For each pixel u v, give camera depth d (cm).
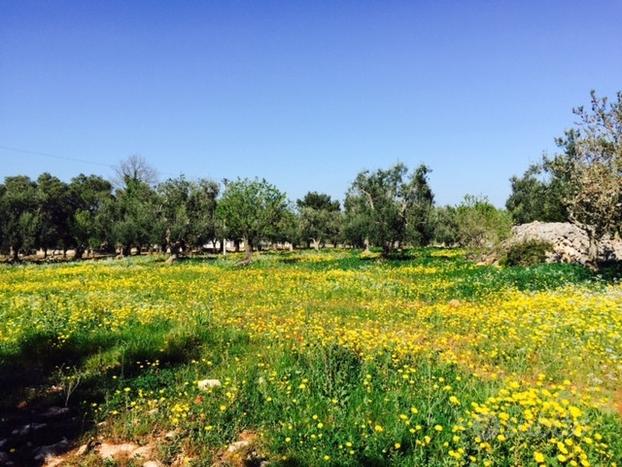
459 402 685
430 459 552
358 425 641
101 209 6481
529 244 2952
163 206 5125
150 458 589
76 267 3744
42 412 734
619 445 574
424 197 5050
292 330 1212
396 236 4575
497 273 2461
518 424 581
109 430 669
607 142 2128
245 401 736
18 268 3797
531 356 954
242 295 1931
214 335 1148
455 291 1947
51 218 6450
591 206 2189
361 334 1088
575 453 528
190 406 724
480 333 1116
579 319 1162
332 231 8262
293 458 572
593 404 687
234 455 588
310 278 2577
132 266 3756
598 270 2270
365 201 5325
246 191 3991
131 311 1462
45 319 1293
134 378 870
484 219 3462
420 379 812
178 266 3703
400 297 1827
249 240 4050
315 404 705
